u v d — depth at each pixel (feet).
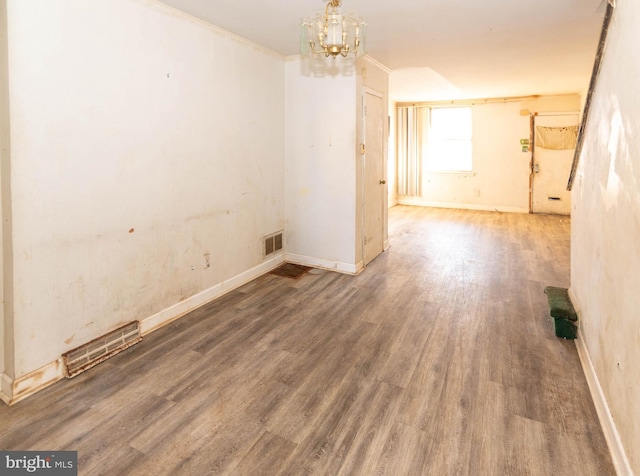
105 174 8.26
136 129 8.86
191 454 5.82
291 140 14.56
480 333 9.61
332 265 14.51
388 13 9.81
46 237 7.27
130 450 5.88
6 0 6.36
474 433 6.22
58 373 7.63
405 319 10.44
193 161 10.53
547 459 5.68
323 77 13.58
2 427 6.34
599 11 9.77
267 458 5.75
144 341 9.22
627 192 5.51
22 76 6.66
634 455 4.91
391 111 28.53
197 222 10.87
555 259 15.83
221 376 7.84
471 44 12.57
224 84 11.35
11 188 6.68
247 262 13.17
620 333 5.67
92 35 7.76
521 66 15.96
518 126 25.81
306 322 10.28
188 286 10.78
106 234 8.39
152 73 9.14
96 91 7.92
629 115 5.46
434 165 29.12
